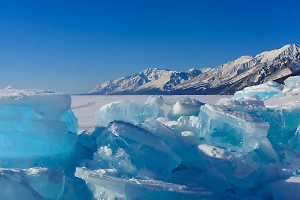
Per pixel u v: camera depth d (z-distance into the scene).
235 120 4.85
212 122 5.08
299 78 9.76
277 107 5.84
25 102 3.87
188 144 4.78
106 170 3.80
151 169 4.05
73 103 27.03
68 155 4.36
